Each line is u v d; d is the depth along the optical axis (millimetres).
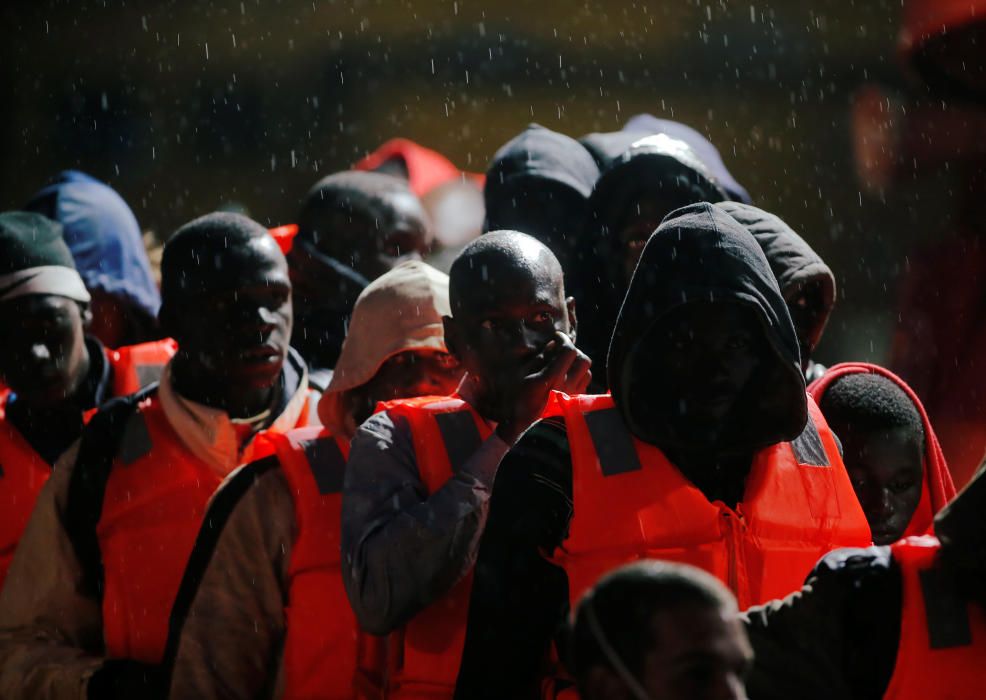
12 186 44875
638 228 12211
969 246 15859
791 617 7609
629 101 44562
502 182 14469
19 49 45188
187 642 10328
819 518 8625
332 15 45562
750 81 43562
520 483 8508
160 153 45500
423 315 11039
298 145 45656
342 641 10234
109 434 11789
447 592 9367
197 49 45562
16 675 11258
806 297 10992
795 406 8523
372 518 9312
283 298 12008
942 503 10227
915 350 15836
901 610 7520
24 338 13156
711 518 8391
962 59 16250
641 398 8539
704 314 8414
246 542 10477
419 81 45594
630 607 6250
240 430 12000
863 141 18188
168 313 11914
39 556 11648
